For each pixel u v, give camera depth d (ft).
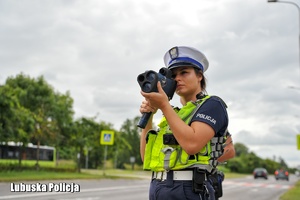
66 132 100.22
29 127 83.30
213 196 7.42
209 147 7.20
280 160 470.80
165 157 7.23
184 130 6.68
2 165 88.43
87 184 68.03
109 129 107.86
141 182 84.28
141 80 6.79
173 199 7.09
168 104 6.75
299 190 71.77
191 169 7.08
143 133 8.09
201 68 7.81
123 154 202.69
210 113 7.09
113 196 47.75
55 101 100.07
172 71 7.79
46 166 111.65
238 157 351.87
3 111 71.72
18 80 97.04
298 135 92.94
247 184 106.73
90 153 159.94
